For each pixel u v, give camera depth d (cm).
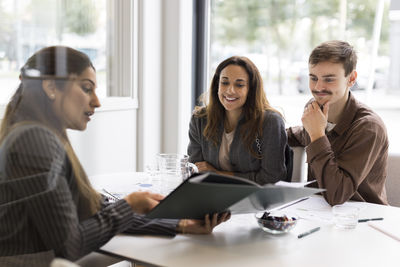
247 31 329
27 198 109
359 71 296
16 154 112
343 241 134
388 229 144
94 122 273
